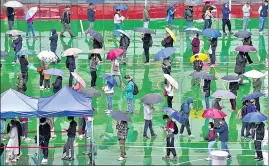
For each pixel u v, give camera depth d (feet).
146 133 207.00
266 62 272.72
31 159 189.98
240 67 245.45
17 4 299.17
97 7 328.49
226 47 289.74
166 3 336.70
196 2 299.58
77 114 185.26
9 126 187.01
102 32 309.01
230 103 235.61
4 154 189.67
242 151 198.18
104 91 228.22
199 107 231.09
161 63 271.49
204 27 299.17
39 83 249.14
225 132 189.16
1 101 185.47
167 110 191.11
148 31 265.34
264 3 303.68
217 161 177.58
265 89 244.01
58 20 326.85
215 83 250.16
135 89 223.30
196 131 212.43
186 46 289.12
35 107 185.26
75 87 212.23
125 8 303.07
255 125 194.59
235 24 323.37
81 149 198.29
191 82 251.80
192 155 194.08
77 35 304.71
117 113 188.24
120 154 193.16
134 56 280.31
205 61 273.95
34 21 324.60
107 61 273.13
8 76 254.88
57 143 202.08
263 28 306.14
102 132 211.20
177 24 320.50
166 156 190.90
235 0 339.36
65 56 254.47
